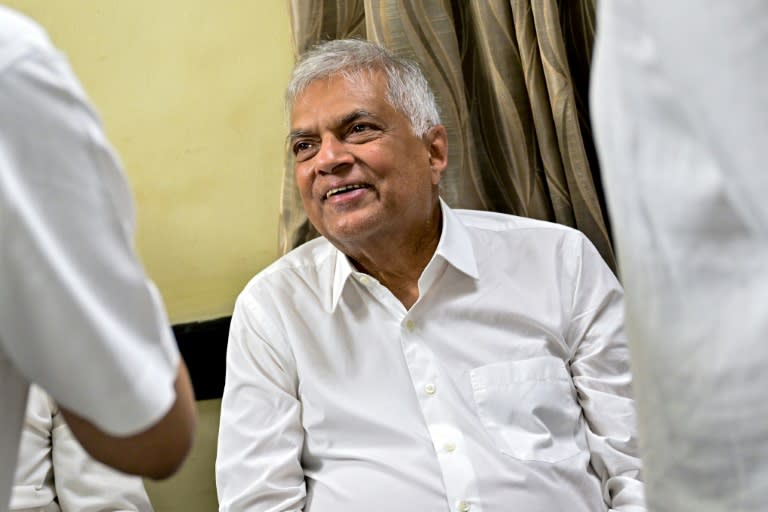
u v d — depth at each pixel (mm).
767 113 716
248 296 2049
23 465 2078
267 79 2436
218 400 2410
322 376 1945
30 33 838
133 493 2135
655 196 819
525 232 2045
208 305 2469
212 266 2469
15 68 810
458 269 1945
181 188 2471
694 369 819
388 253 1951
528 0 2139
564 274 2014
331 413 1923
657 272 830
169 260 2479
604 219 2234
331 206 1901
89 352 816
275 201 2455
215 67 2447
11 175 797
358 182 1884
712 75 733
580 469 1871
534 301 1975
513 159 2215
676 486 863
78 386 828
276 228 2461
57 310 803
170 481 2410
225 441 1957
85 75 2473
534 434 1879
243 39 2438
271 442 1927
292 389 1991
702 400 817
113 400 832
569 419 1920
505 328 1959
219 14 2439
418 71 2016
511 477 1823
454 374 1914
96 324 816
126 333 848
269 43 2432
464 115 2197
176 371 917
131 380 835
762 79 714
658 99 804
